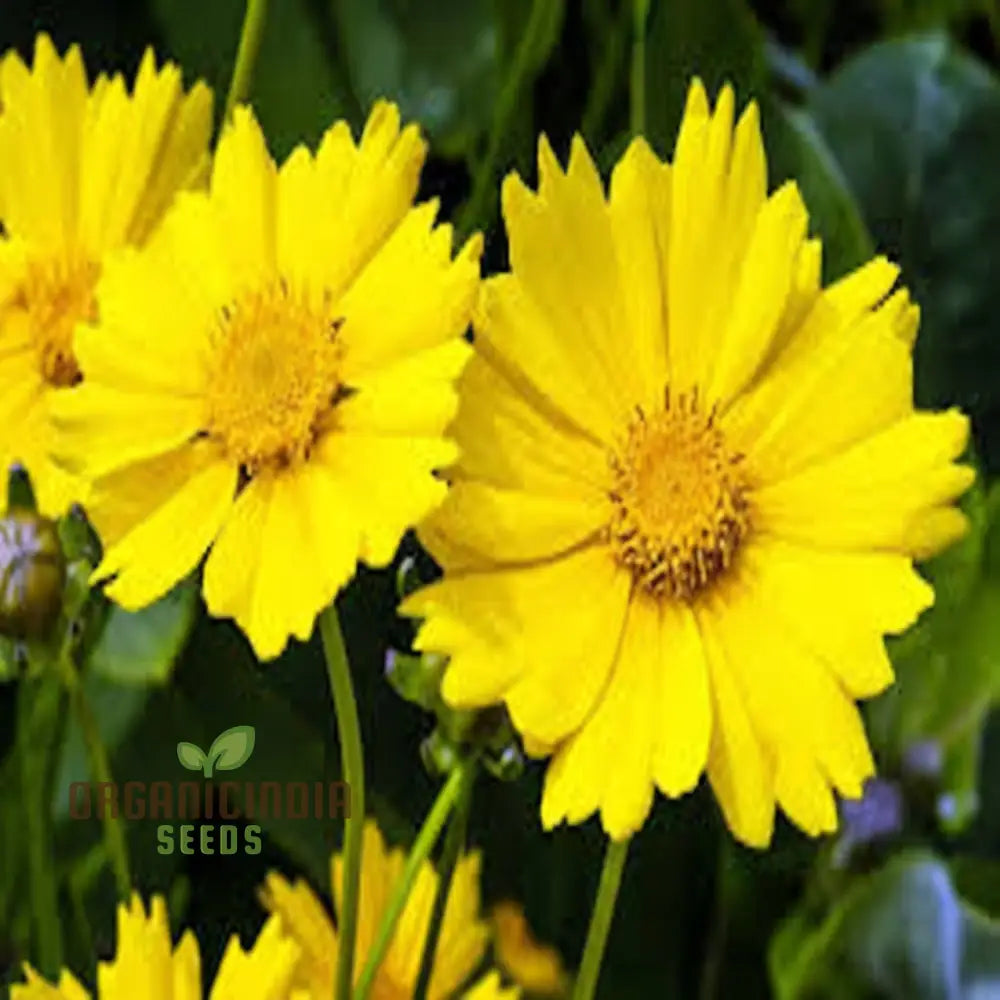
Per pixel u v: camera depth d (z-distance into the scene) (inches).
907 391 17.4
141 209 18.2
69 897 21.4
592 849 21.9
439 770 18.1
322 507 16.8
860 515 17.3
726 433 17.6
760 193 17.5
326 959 19.0
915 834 22.4
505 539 17.1
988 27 24.8
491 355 17.1
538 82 21.7
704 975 22.1
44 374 18.2
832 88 23.6
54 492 18.0
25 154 18.2
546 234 17.2
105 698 21.8
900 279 23.3
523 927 21.7
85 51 22.1
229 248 17.2
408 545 20.1
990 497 22.2
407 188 17.1
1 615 18.0
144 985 18.1
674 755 17.1
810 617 17.3
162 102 18.3
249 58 18.9
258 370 17.0
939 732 22.3
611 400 17.4
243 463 17.1
